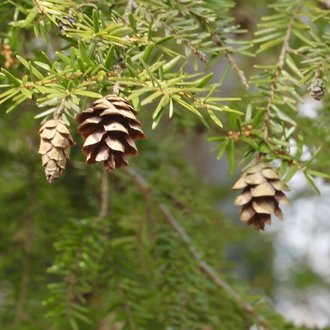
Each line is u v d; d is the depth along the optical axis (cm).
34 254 64
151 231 59
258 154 44
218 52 45
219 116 60
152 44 41
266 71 45
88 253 55
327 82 43
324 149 54
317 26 52
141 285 58
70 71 40
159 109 40
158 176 63
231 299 57
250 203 43
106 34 41
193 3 45
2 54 46
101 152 39
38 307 61
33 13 42
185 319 56
